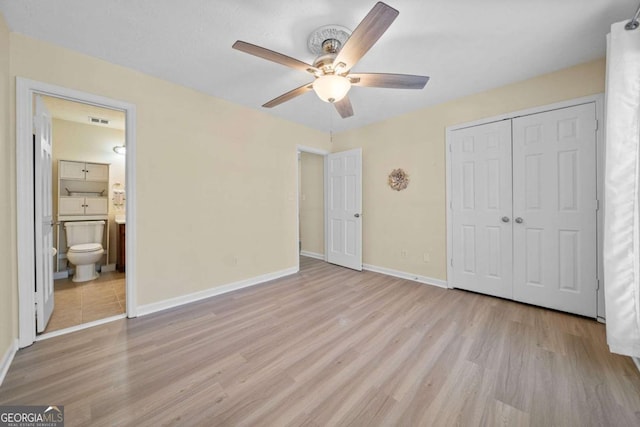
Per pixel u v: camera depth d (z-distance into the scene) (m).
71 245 3.46
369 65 2.18
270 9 1.56
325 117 3.51
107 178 3.79
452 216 3.00
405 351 1.75
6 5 1.51
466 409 1.26
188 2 1.50
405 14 1.59
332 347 1.81
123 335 1.97
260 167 3.28
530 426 1.16
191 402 1.31
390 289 3.02
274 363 1.63
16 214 1.76
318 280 3.38
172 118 2.50
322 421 1.20
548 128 2.38
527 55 2.07
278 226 3.51
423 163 3.23
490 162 2.72
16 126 1.75
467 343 1.85
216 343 1.87
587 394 1.35
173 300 2.53
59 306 2.49
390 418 1.21
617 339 1.58
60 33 1.77
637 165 1.52
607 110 1.61
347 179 4.01
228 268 2.97
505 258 2.65
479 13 1.60
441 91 2.73
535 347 1.79
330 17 1.62
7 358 1.58
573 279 2.30
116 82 2.17
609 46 1.61
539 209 2.45
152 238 2.39
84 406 1.28
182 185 2.58
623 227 1.56
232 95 2.79
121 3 1.51
